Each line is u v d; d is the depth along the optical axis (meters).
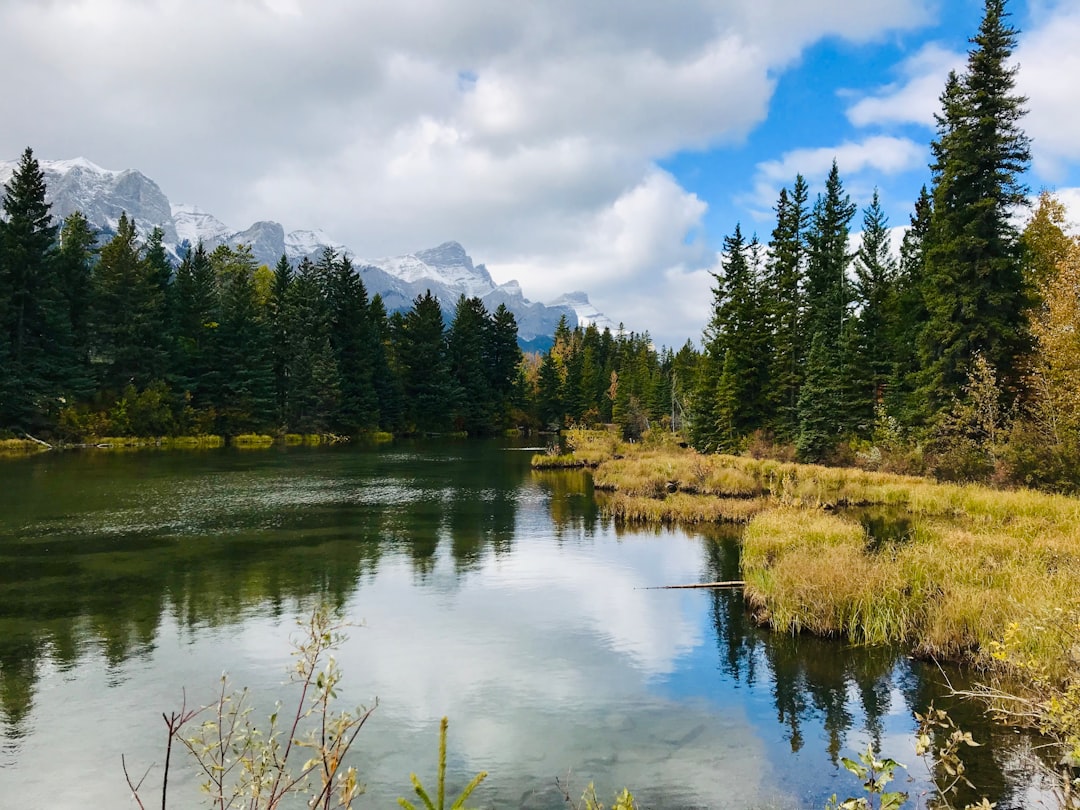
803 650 10.32
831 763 7.02
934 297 32.28
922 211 45.62
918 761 6.95
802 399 39.28
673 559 16.64
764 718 8.06
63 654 10.12
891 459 32.56
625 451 54.44
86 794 6.44
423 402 85.44
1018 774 6.57
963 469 27.64
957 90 31.55
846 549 13.18
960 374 31.02
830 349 41.25
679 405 76.38
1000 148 30.42
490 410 93.50
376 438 75.88
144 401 55.31
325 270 85.12
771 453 41.19
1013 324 30.28
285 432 67.56
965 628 9.86
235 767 6.81
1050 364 27.62
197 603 12.73
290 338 70.88
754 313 45.62
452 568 15.62
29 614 12.02
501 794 6.40
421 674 9.45
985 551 13.14
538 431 102.12
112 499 25.89
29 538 18.75
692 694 8.76
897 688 8.86
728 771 6.84
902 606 10.80
